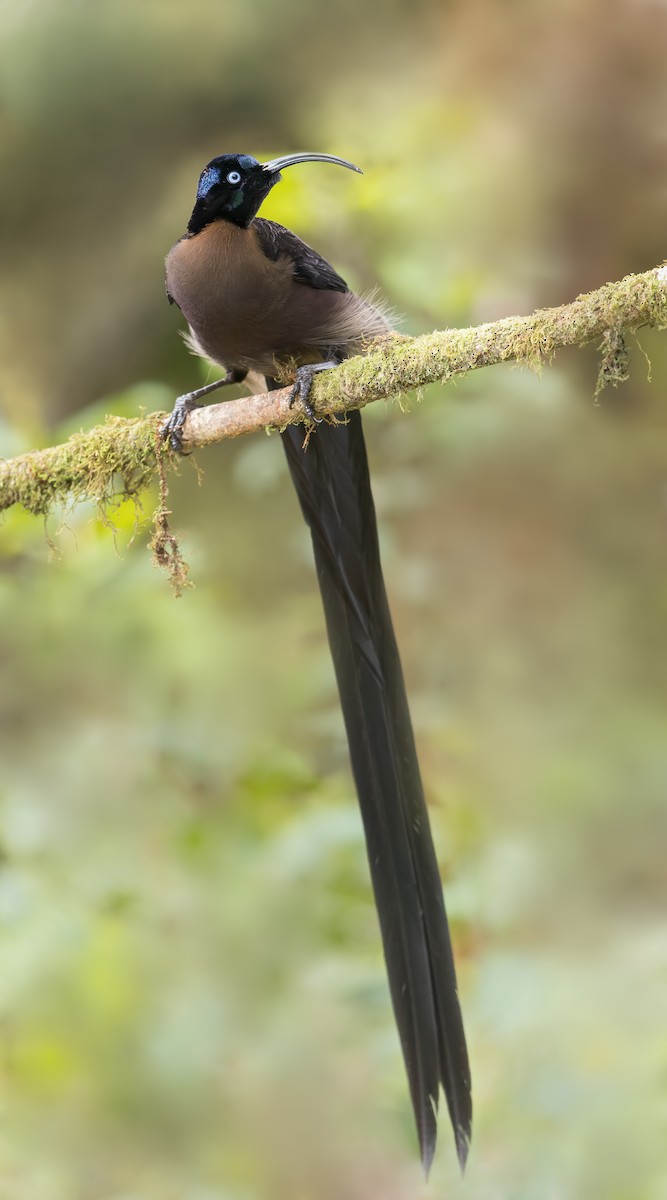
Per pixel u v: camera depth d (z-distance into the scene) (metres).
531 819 11.16
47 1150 10.02
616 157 14.06
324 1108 10.59
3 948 9.26
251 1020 9.71
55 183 14.22
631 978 9.14
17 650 10.51
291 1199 10.49
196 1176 10.28
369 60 13.87
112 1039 9.60
